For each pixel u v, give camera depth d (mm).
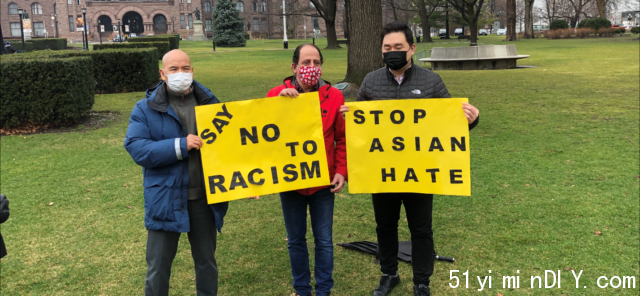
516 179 5867
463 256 3957
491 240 4223
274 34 82000
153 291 2795
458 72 19750
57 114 9398
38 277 3799
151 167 2730
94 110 11555
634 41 39188
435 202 5195
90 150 7844
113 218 5016
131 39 35438
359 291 3500
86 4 74875
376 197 3246
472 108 2951
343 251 4160
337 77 17500
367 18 11977
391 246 3332
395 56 2922
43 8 78000
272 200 5547
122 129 9422
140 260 4078
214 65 24266
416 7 51375
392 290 3463
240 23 49219
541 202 5074
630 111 9781
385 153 3074
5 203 2021
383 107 3041
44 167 6891
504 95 12523
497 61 20562
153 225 2760
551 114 9766
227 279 3729
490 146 7480
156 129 2799
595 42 39844
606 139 7660
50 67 9117
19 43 40688
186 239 4484
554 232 4328
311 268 3902
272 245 4328
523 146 7406
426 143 3029
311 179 3086
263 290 3561
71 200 5551
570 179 5801
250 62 26078
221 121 2912
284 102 3016
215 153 2902
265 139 2996
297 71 3135
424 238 3158
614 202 4996
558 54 26922
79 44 62438
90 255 4172
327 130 3168
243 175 2961
